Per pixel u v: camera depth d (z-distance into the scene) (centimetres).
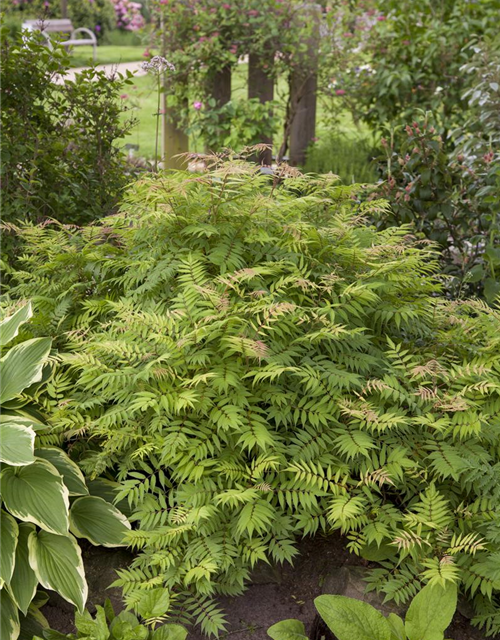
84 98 471
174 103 702
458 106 732
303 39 729
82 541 274
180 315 263
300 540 279
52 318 316
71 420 265
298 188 322
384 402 271
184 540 251
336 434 265
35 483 249
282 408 263
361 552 256
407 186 454
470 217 467
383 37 744
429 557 244
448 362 302
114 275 327
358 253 287
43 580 235
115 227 327
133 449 271
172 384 262
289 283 287
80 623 226
